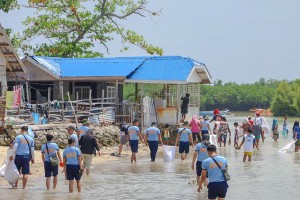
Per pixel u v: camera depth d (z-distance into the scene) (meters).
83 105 38.31
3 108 31.11
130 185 22.03
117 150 34.44
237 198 19.44
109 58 43.88
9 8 43.62
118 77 40.81
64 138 32.81
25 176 20.44
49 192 19.97
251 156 31.88
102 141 35.16
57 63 43.06
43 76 41.94
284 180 23.64
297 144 36.81
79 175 19.97
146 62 42.50
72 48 56.50
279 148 39.53
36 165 26.91
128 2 56.22
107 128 36.06
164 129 39.69
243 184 22.56
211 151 15.57
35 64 42.00
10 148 20.66
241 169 27.23
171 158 30.06
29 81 42.28
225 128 40.16
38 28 55.56
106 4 56.44
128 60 42.84
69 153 19.84
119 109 40.31
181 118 41.31
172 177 24.28
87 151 24.38
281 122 92.62
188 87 42.81
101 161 30.05
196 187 21.50
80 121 36.62
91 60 43.53
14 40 54.66
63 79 41.66
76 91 43.78
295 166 28.52
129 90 52.38
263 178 24.22
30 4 55.41
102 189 20.98
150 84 42.19
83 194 19.77
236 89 180.12
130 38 56.50
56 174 20.42
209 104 180.00
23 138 20.44
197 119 37.19
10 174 20.34
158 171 26.22
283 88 129.88
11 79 38.84
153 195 19.77
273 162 30.30
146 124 40.00
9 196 19.11
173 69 41.00
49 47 56.62
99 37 56.72
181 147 30.00
